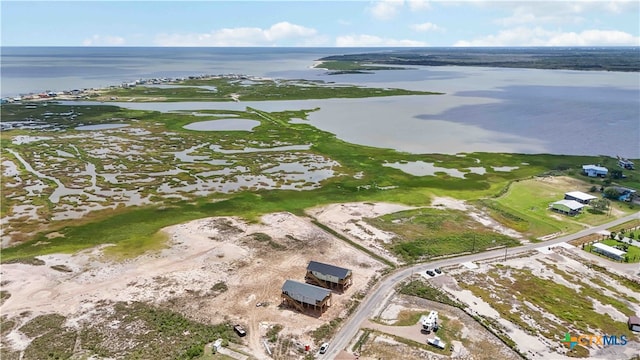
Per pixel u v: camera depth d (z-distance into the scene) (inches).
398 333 2048.5
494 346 1967.3
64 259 2674.7
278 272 2573.8
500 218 3378.4
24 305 2208.4
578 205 3496.6
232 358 1860.2
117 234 3016.7
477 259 2763.3
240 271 2571.4
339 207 3565.5
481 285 2463.1
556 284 2481.5
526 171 4527.6
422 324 2103.8
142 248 2822.3
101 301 2242.9
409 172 4480.8
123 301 2245.3
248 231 3095.5
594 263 2721.5
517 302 2305.6
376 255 2802.7
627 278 2554.1
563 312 2223.2
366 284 2460.6
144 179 4163.4
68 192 3806.6
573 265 2696.9
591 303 2304.4
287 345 1955.0
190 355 1862.7
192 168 4510.3
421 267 2657.5
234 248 2827.3
